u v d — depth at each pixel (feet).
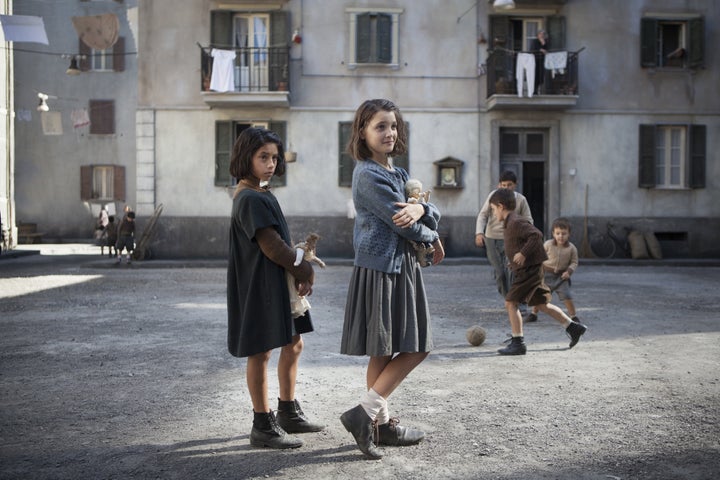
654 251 62.28
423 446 11.19
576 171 64.54
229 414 13.23
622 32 64.90
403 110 64.03
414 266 11.02
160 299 33.24
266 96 60.85
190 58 62.95
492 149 64.13
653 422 12.46
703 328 23.89
